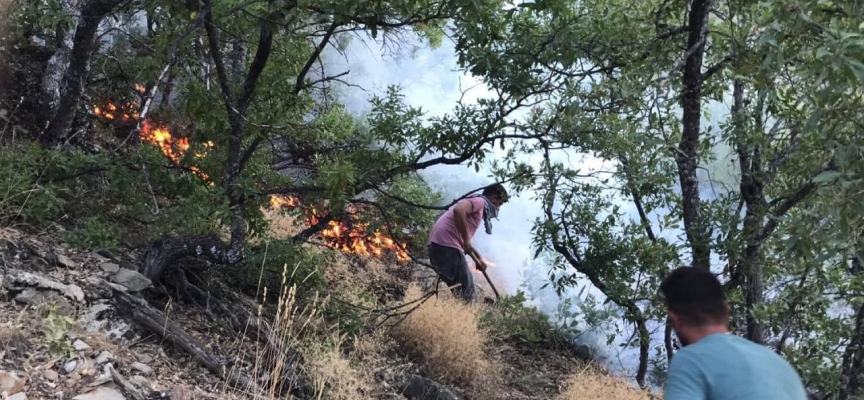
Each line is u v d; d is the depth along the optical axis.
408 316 5.07
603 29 4.65
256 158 5.37
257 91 4.58
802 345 5.07
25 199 3.93
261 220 4.44
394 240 5.14
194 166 4.68
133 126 6.29
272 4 3.93
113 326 3.42
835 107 2.65
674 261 5.20
